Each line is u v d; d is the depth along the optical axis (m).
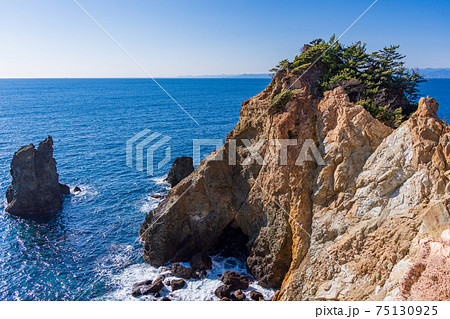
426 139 20.23
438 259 14.97
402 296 15.16
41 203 42.78
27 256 33.62
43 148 43.72
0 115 130.50
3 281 29.80
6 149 76.19
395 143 21.86
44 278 30.16
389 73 31.00
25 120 117.81
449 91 168.25
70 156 68.38
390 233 19.41
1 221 40.69
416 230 18.34
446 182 18.73
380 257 19.17
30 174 42.12
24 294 28.20
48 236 37.34
